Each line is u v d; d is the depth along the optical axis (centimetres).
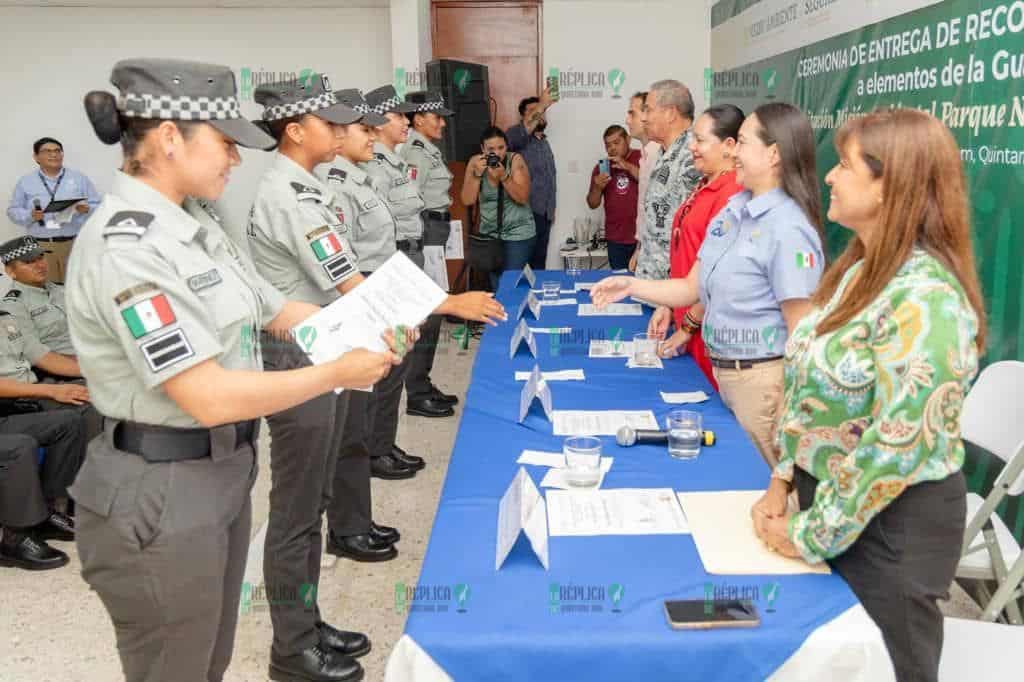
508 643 123
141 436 144
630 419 219
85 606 279
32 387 334
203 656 154
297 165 243
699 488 173
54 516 328
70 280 141
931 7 302
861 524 134
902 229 136
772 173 226
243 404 138
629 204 634
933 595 139
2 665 244
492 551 148
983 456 273
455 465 189
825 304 161
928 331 129
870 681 123
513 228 609
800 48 452
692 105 353
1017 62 246
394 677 125
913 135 135
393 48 612
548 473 182
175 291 138
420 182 496
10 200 704
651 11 681
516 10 685
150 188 144
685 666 123
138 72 139
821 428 149
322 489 227
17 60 682
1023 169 244
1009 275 253
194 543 144
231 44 688
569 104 700
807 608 130
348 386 149
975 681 152
